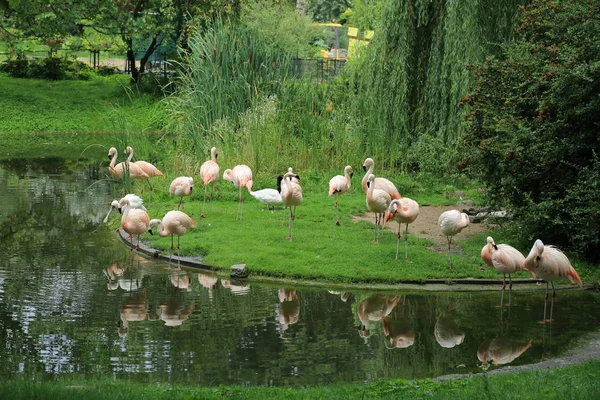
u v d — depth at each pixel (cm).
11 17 3784
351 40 4312
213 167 1711
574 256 1393
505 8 1925
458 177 1920
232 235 1516
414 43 2117
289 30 4088
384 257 1369
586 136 1373
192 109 2267
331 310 1138
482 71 1570
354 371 888
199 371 879
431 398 727
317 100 2270
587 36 1358
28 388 704
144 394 727
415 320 1095
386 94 2117
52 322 1055
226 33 2444
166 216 1381
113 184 2122
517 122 1409
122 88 4119
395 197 1582
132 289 1233
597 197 1270
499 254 1144
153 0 3831
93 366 890
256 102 2220
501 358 937
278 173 2042
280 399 735
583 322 1085
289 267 1318
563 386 759
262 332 1028
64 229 1672
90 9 3753
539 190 1435
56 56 4503
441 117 2058
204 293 1217
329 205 1803
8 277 1287
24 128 3684
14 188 2177
